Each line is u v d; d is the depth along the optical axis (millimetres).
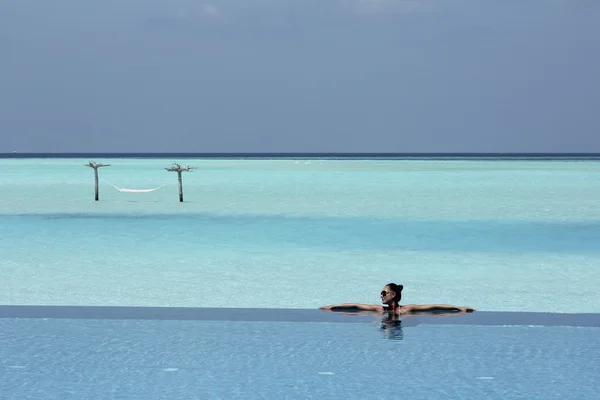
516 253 21672
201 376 8828
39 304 13773
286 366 9195
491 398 8125
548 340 10320
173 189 54969
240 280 16547
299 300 14250
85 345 10070
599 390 8352
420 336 10523
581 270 18453
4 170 101125
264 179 73125
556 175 84875
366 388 8430
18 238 24719
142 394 8227
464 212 35531
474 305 13898
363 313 12062
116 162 166750
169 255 20766
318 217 32750
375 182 66812
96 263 19141
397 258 20453
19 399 8062
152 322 11344
